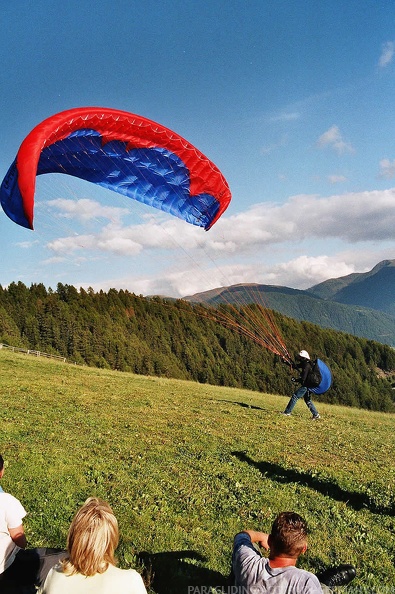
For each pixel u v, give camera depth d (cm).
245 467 1214
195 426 1672
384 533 857
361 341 19700
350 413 2745
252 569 459
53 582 415
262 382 15338
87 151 1071
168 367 14838
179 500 966
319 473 1175
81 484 1028
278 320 17312
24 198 789
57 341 12950
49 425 1576
